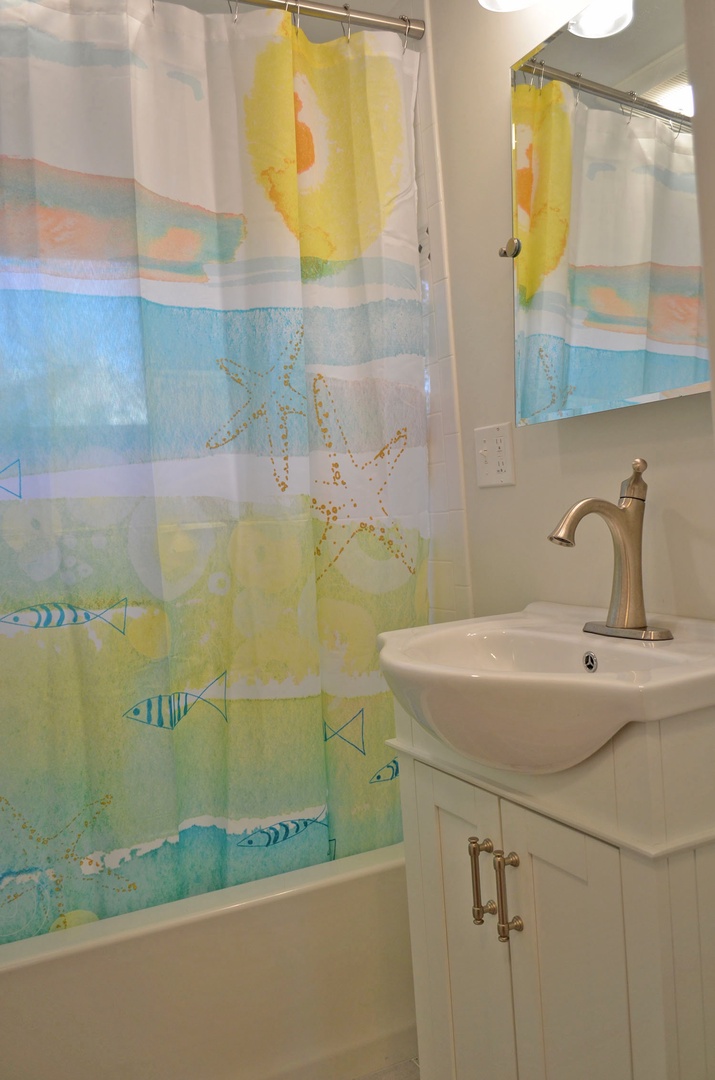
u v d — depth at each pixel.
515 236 1.59
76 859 1.58
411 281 1.85
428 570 1.95
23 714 1.53
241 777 1.71
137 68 1.60
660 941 0.96
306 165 1.78
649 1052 0.98
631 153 1.35
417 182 1.92
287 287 1.69
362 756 1.81
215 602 1.71
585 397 1.44
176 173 1.66
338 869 1.71
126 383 1.61
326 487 1.79
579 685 0.97
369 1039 1.69
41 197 1.55
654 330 1.31
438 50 1.83
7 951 1.47
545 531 1.60
